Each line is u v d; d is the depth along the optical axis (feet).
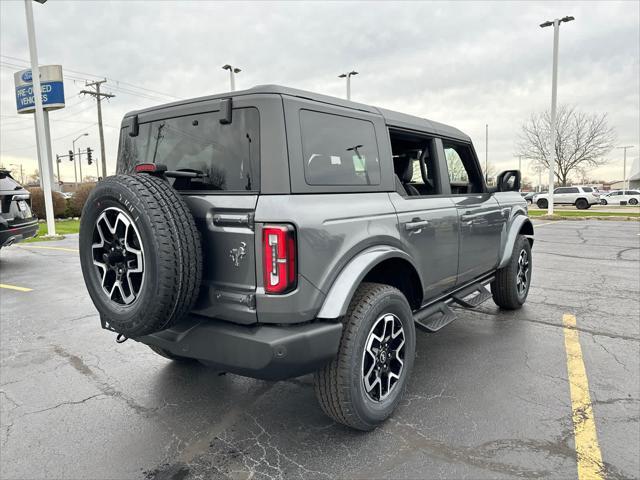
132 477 7.91
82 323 17.03
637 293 20.48
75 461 8.37
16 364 13.03
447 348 13.58
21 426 9.62
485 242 14.28
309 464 8.13
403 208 10.24
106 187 7.91
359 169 9.44
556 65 69.77
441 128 13.07
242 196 7.84
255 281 7.64
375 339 9.05
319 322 8.07
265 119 7.80
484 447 8.49
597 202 107.76
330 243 8.09
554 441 8.63
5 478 7.88
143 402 10.66
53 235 45.68
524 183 268.62
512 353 13.12
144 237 7.40
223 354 7.88
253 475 7.86
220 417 9.91
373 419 8.92
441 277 11.92
